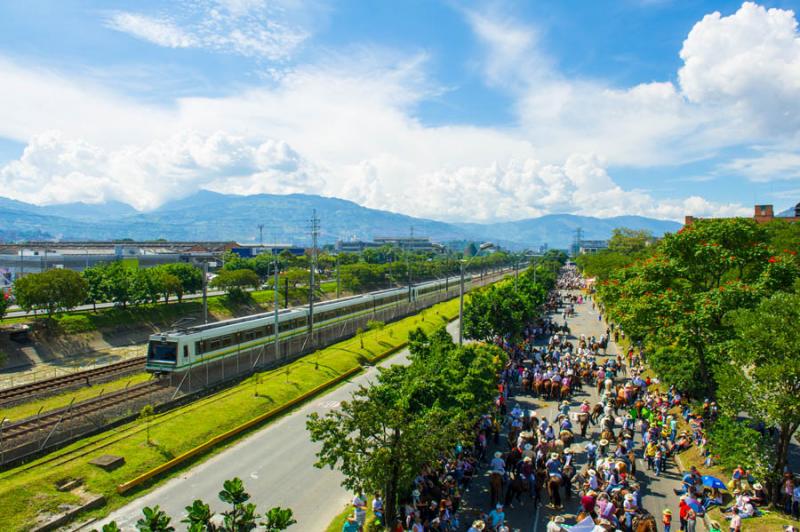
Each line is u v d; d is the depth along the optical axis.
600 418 34.25
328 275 141.88
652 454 28.55
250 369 45.84
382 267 131.88
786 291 29.33
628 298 44.47
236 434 32.50
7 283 104.69
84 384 44.56
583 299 116.62
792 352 21.97
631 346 56.00
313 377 44.12
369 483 19.25
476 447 28.50
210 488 25.59
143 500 24.20
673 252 34.09
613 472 24.45
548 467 25.38
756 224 32.97
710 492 24.17
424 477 23.12
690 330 30.59
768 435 26.44
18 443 28.12
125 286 73.06
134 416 33.47
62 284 63.69
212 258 155.38
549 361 48.00
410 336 31.56
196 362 43.69
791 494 22.28
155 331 74.81
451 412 22.39
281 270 137.38
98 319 69.94
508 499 24.23
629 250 121.44
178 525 21.84
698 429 29.97
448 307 97.62
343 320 68.81
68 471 24.58
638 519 20.89
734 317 25.31
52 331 63.41
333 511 23.77
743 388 23.70
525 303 56.06
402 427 19.08
